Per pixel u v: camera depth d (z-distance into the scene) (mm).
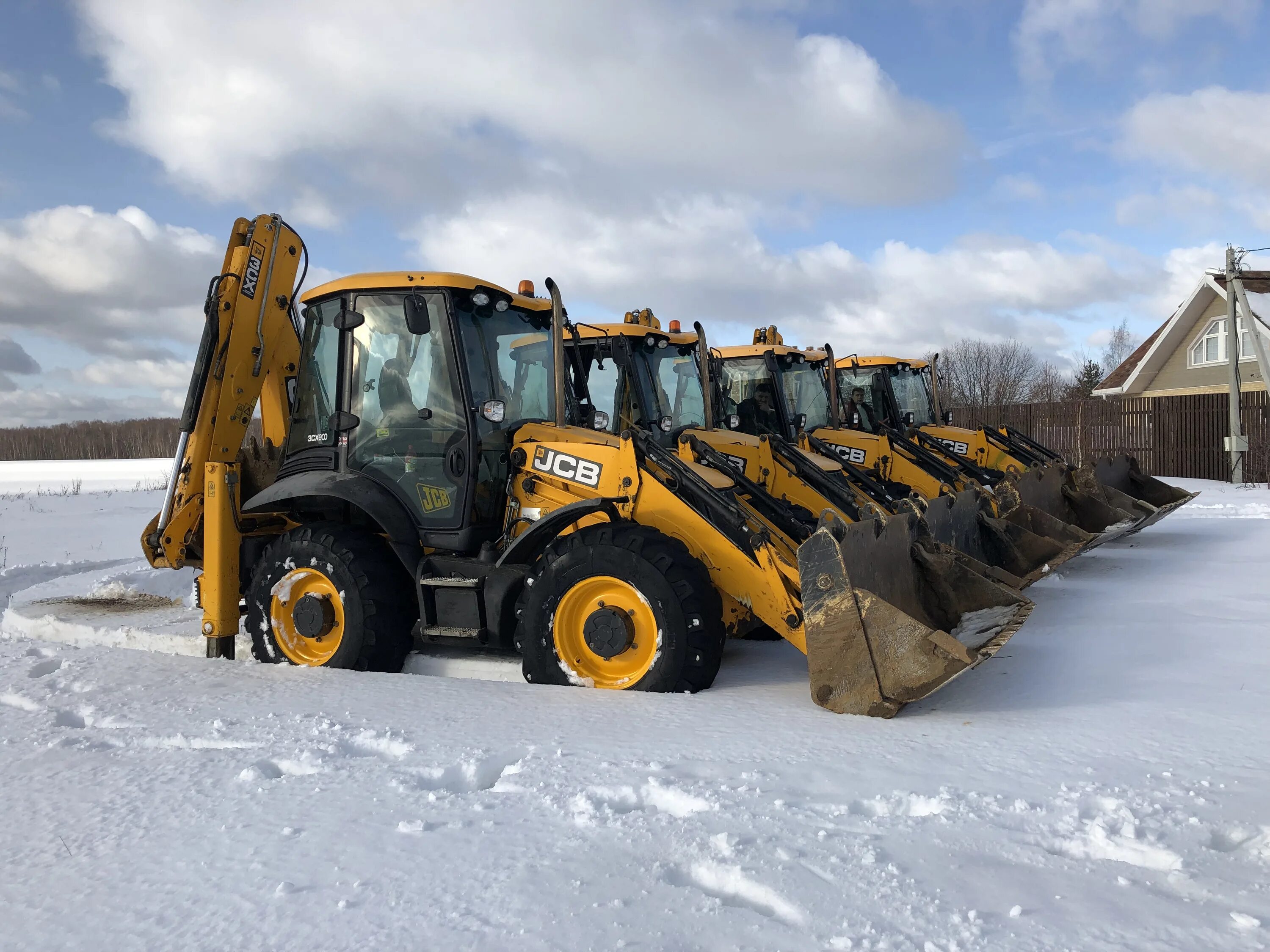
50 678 4762
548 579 4555
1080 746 3367
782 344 10156
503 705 4121
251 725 3844
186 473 5828
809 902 2221
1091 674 4480
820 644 3949
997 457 11422
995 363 43062
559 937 2111
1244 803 2740
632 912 2211
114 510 18828
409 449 5148
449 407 5070
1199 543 9266
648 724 3764
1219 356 24688
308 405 5516
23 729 3916
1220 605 6105
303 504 5590
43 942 2189
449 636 4941
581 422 6129
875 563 4391
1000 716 3828
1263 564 7836
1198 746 3324
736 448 6883
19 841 2764
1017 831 2602
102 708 4168
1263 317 21594
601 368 7473
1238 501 13555
